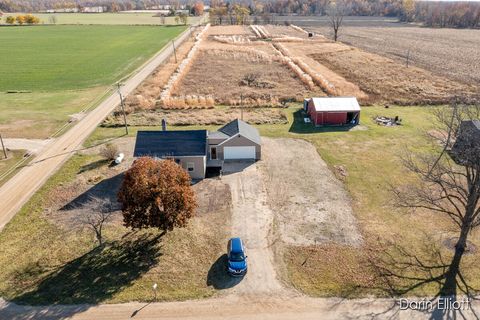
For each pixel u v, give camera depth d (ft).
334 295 74.18
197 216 99.19
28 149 140.77
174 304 72.02
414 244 88.17
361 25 579.48
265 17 608.60
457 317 68.95
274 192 110.93
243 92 215.31
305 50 346.95
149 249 86.74
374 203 105.19
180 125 164.45
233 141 127.44
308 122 166.30
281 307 71.51
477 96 199.00
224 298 73.51
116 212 100.48
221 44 376.07
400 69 270.67
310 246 87.76
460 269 80.28
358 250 86.28
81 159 132.26
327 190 111.75
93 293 74.33
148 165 85.97
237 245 82.79
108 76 253.44
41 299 72.84
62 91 219.82
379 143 143.95
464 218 82.58
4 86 230.48
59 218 98.94
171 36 438.81
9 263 82.58
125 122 156.35
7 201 107.45
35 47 364.17
